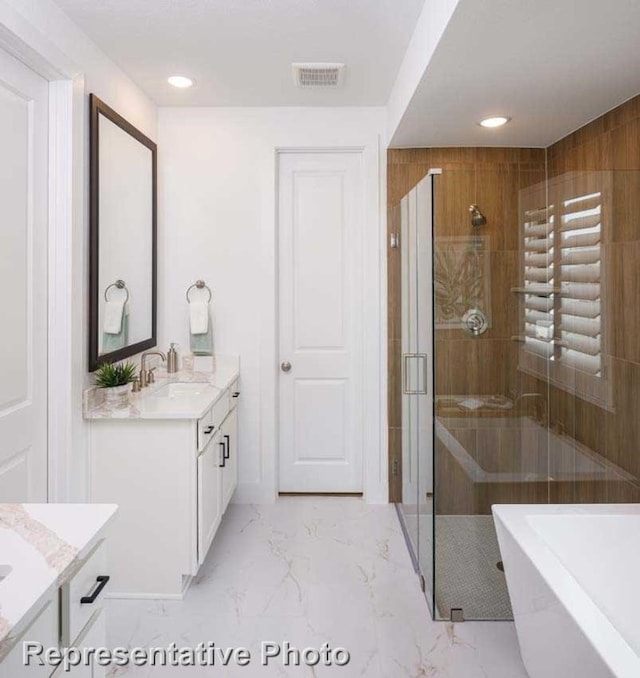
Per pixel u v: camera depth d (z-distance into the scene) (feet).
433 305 8.11
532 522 5.94
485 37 6.13
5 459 6.43
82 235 7.69
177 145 11.10
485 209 8.82
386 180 11.13
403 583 8.24
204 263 11.24
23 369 6.79
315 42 8.16
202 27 7.70
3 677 2.63
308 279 11.61
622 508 6.27
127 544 7.84
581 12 5.56
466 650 6.67
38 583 2.98
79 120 7.54
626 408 7.81
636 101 7.93
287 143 11.10
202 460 7.99
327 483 11.86
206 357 11.27
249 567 8.71
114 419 7.75
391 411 11.27
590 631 4.13
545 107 8.46
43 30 6.75
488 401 8.94
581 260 8.60
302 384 11.76
